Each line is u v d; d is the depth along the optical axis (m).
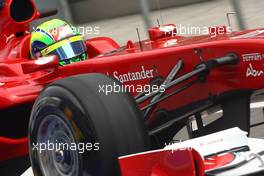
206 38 17.22
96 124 13.98
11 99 17.81
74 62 17.84
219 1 38.47
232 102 16.47
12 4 20.59
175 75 16.30
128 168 13.48
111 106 14.27
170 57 16.58
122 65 17.05
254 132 21.22
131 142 14.17
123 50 18.19
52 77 18.00
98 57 17.75
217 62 15.66
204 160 13.30
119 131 14.11
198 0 39.06
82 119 14.09
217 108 17.31
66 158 14.73
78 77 14.77
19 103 17.83
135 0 41.00
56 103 14.62
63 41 19.28
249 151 13.64
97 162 13.96
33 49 19.73
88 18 43.41
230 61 15.66
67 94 14.44
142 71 16.89
